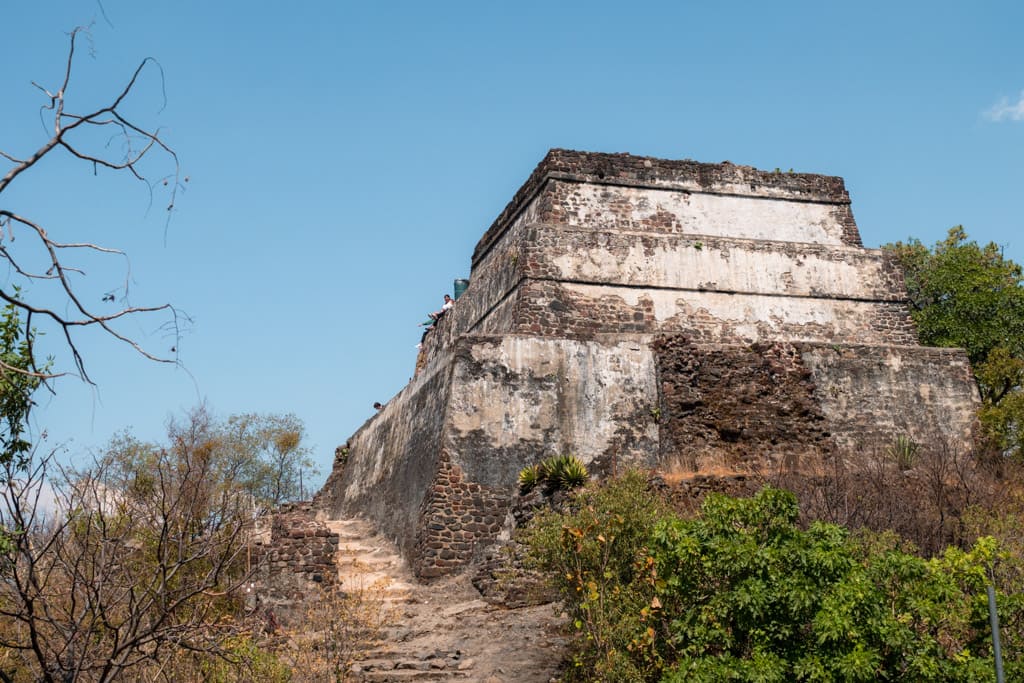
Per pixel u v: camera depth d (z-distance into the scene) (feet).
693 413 66.39
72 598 24.50
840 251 80.23
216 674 29.73
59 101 17.90
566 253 74.74
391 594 54.19
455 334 88.17
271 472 100.78
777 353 70.23
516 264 75.25
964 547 45.91
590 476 63.62
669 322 74.79
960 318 84.99
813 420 68.33
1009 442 66.95
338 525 74.28
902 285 80.23
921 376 71.72
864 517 47.14
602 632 34.78
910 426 70.03
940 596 31.60
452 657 40.01
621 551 38.27
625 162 80.38
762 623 31.76
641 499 41.60
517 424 63.52
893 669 31.17
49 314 17.75
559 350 66.28
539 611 46.26
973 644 31.91
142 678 27.86
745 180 82.17
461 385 63.46
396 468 71.77
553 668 38.09
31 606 22.93
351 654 37.04
